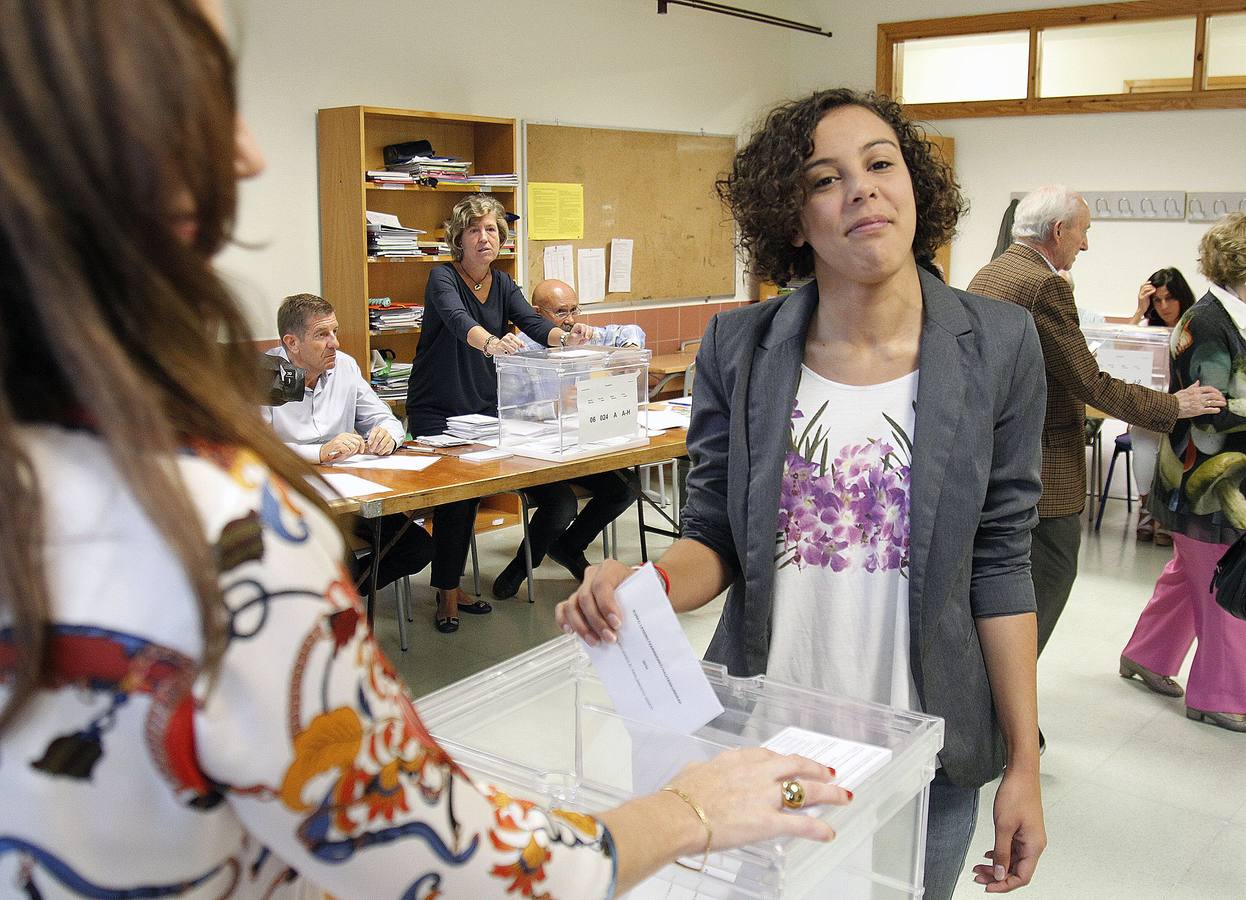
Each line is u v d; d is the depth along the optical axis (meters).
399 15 5.63
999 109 7.23
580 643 1.35
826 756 1.10
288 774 0.56
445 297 4.46
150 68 0.50
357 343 5.40
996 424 1.43
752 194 1.45
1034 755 1.43
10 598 0.51
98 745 0.53
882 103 1.43
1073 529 3.05
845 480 1.45
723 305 7.85
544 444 3.86
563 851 0.69
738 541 1.50
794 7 8.00
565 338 4.73
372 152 5.53
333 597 0.58
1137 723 3.58
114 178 0.51
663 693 1.19
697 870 0.92
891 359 1.44
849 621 1.45
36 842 0.54
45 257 0.50
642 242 7.14
